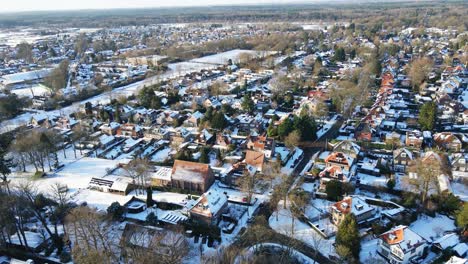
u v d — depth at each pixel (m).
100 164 131.88
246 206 103.94
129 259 80.00
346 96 176.75
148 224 96.81
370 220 94.12
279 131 143.75
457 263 72.81
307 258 83.31
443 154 120.00
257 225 88.56
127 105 185.12
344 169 116.69
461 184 110.50
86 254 76.25
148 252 75.50
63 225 93.50
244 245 86.94
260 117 168.00
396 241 81.00
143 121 170.62
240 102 187.62
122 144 148.25
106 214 96.19
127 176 118.94
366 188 109.38
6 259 86.12
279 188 103.56
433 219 95.75
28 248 88.56
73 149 145.25
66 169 128.50
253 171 115.06
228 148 137.12
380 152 132.50
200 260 81.62
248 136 144.38
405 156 119.25
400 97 187.12
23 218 94.44
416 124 154.75
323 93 187.25
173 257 74.69
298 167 124.62
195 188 111.88
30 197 93.56
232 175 114.62
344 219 84.06
